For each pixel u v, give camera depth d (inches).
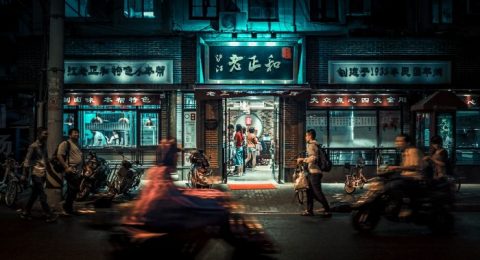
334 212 458.3
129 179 522.6
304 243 334.0
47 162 437.4
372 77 645.9
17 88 633.0
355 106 645.3
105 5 647.1
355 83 645.9
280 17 642.2
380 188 371.9
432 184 377.1
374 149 650.2
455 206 477.1
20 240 339.9
